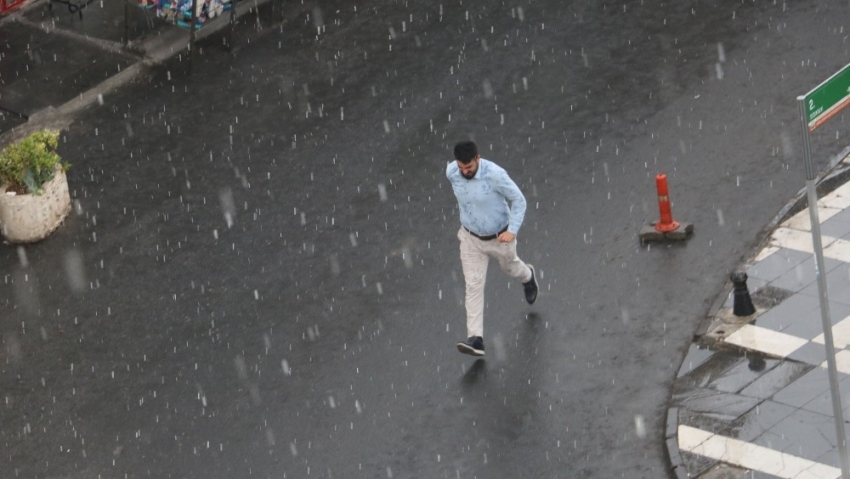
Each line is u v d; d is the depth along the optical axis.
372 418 48.19
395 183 61.16
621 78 65.19
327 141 64.88
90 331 54.88
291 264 57.06
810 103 35.12
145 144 66.50
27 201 59.28
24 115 69.50
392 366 50.50
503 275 53.84
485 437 46.53
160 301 56.03
